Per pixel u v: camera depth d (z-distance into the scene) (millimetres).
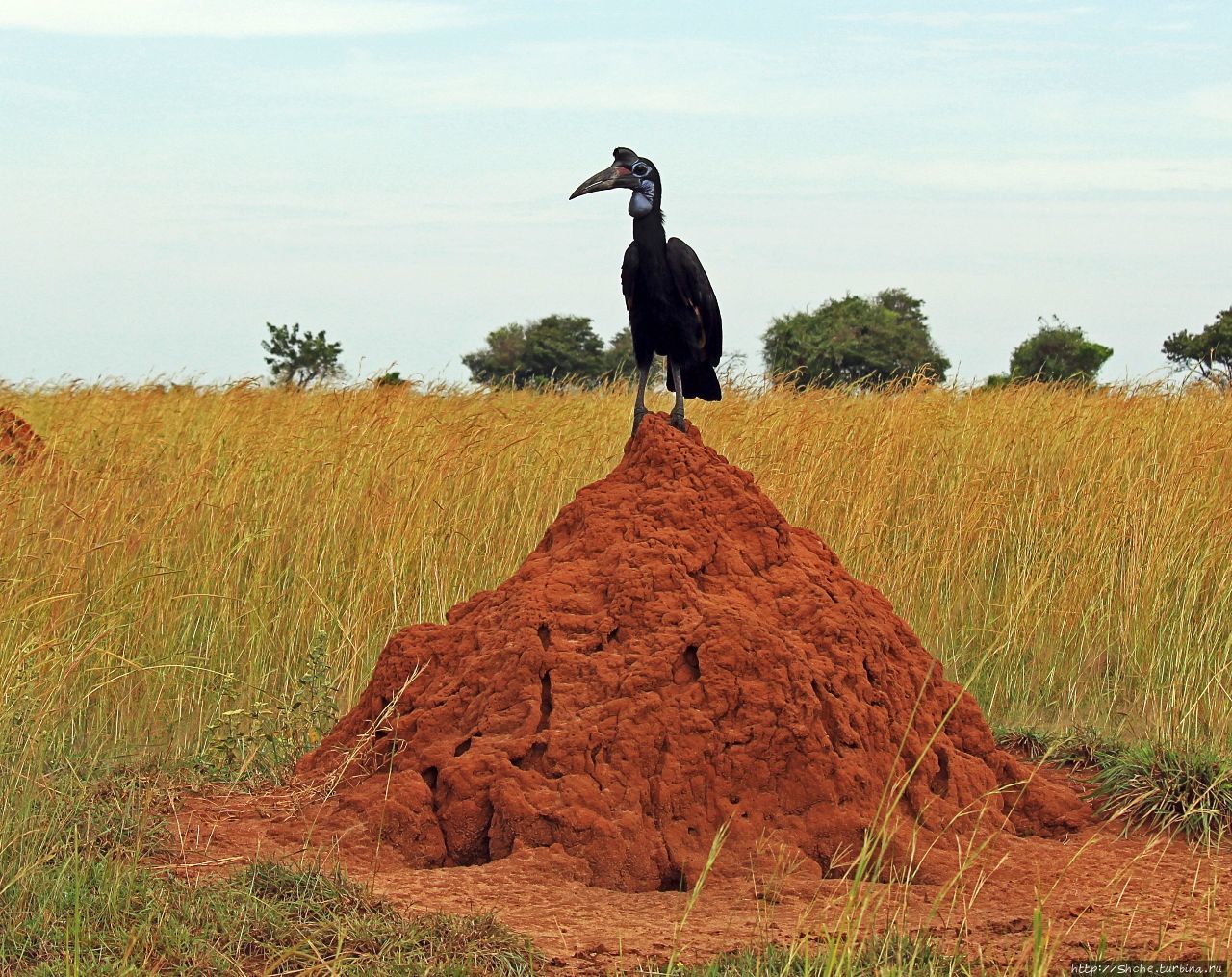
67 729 8016
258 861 5906
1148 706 9648
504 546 11422
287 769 7926
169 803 7176
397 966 4848
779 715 6559
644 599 7059
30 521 9562
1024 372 30641
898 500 12805
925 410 14570
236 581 9984
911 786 6723
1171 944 5250
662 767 6430
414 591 10680
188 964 4918
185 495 10859
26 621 8242
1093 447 13328
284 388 16875
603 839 6176
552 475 12633
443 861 6453
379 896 5691
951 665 10547
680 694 6633
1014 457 13453
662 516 7523
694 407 15492
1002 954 5105
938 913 5691
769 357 30453
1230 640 9758
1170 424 13586
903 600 11258
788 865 6164
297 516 11008
